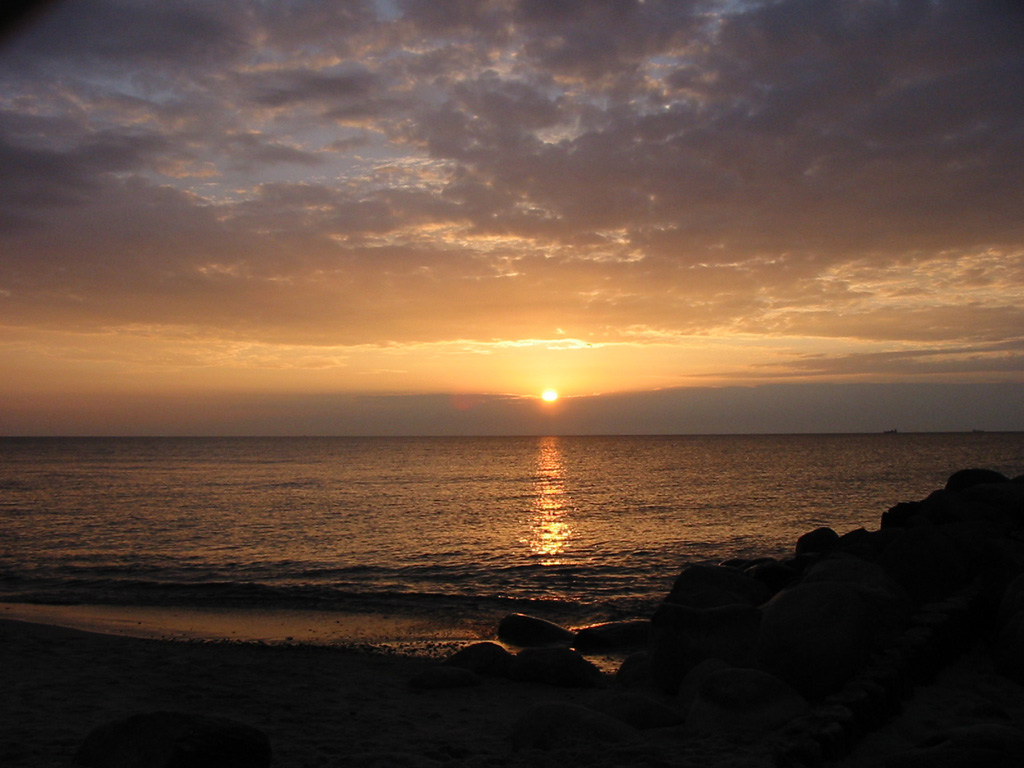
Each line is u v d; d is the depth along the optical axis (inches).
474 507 1705.2
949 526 414.3
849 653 265.7
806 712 250.7
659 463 4087.1
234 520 1430.9
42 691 356.2
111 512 1571.1
